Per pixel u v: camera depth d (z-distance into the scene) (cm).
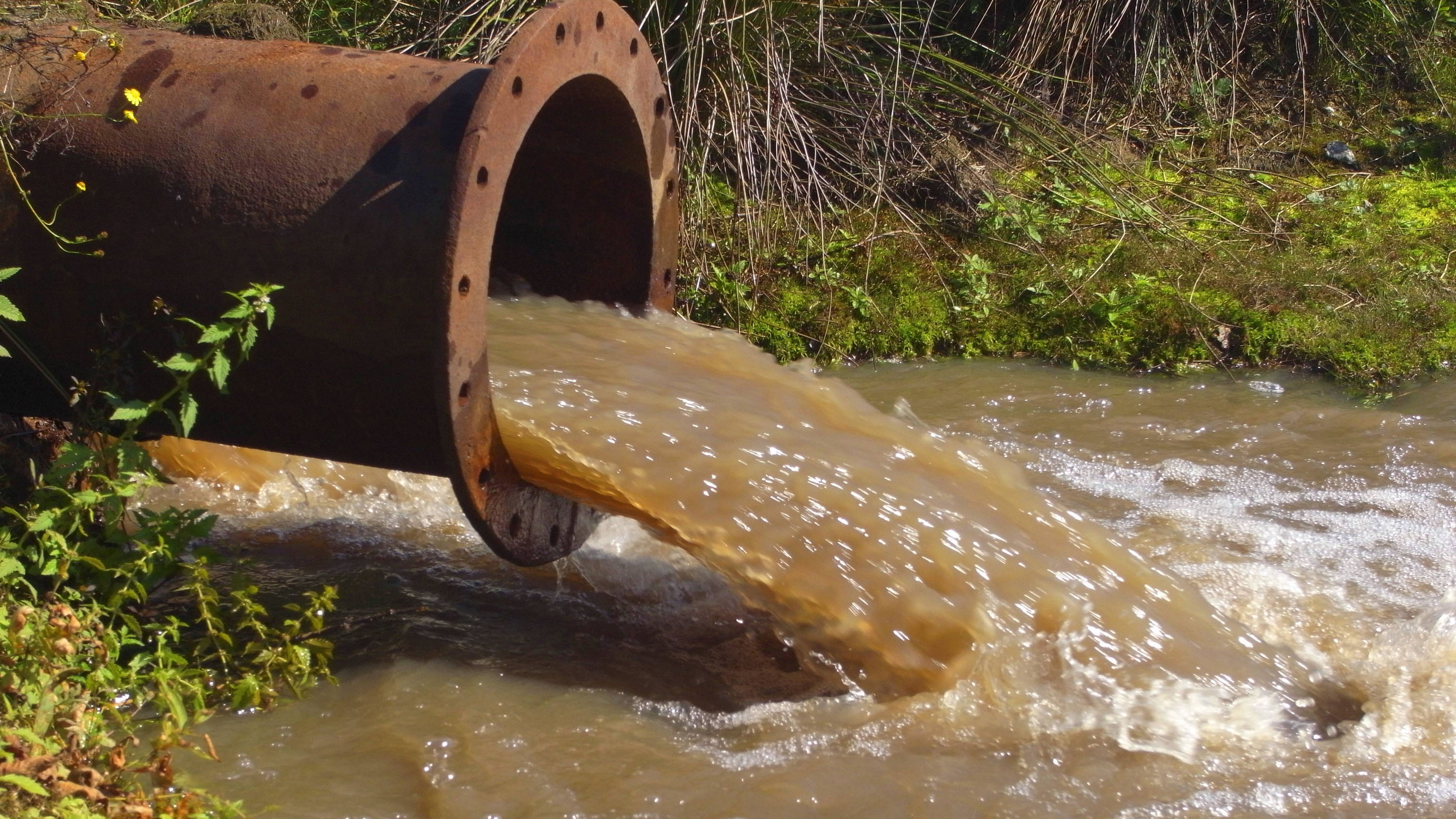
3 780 233
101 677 297
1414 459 511
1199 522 457
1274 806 300
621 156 406
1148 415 558
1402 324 618
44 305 350
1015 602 348
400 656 357
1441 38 902
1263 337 615
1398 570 423
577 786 304
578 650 372
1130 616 351
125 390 352
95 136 347
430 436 335
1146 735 326
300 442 354
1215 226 727
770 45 662
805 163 705
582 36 354
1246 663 349
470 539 448
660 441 355
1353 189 766
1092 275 662
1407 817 297
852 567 350
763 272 643
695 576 425
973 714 333
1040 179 748
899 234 684
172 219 336
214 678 344
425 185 319
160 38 371
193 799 272
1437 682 352
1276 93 858
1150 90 827
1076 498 478
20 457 392
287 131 336
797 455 362
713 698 350
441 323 312
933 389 588
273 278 328
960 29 832
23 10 384
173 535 375
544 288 438
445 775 304
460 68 342
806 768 313
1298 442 529
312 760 310
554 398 357
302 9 642
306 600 394
